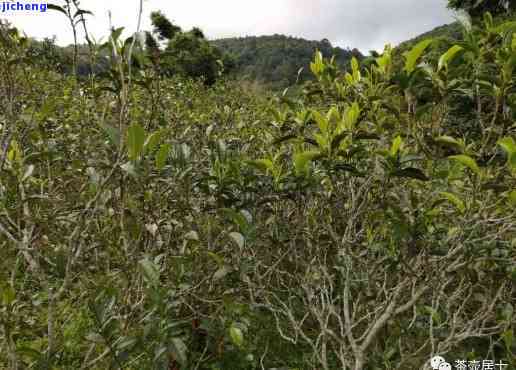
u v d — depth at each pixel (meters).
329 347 3.04
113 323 1.72
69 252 1.70
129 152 1.42
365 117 2.30
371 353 2.89
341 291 2.86
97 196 1.63
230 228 2.31
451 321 2.68
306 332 3.24
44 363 1.60
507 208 2.12
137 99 3.56
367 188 2.26
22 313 2.21
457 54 1.74
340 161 2.09
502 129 1.79
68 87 3.55
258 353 2.92
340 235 2.73
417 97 1.83
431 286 2.18
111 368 1.77
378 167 1.91
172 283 2.12
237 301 2.53
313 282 2.83
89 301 1.65
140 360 2.43
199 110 4.35
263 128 3.86
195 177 2.46
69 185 2.89
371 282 2.54
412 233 1.90
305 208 2.50
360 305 2.68
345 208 2.54
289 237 2.75
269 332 3.12
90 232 2.43
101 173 2.11
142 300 1.96
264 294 2.71
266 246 2.91
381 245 2.49
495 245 2.16
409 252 2.02
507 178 1.98
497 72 1.88
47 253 2.18
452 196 1.86
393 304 2.15
